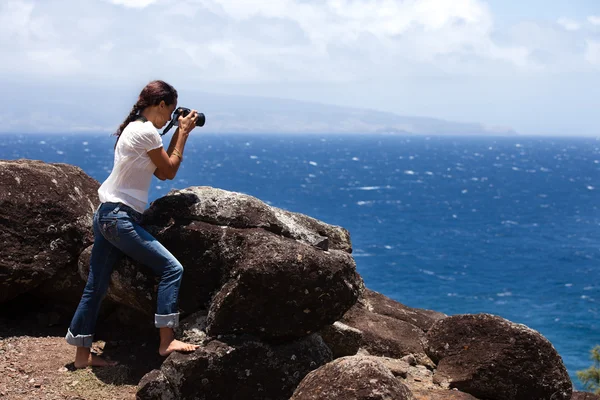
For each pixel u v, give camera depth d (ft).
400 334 25.46
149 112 17.61
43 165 22.56
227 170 505.25
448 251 182.19
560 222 249.96
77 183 22.84
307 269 17.01
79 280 21.57
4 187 20.72
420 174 522.47
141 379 16.70
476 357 19.42
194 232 17.87
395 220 250.16
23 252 20.58
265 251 16.96
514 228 232.73
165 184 367.04
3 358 18.40
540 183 444.96
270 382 17.21
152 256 17.02
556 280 145.59
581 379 48.62
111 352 19.26
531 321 111.34
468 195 354.74
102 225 16.83
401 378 20.67
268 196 328.90
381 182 433.48
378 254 175.63
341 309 17.93
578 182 454.81
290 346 17.76
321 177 465.47
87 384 17.24
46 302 22.17
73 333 17.72
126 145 16.75
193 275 18.04
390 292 132.98
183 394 16.24
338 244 24.77
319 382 14.37
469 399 18.47
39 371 17.75
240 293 16.76
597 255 179.32
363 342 24.36
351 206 294.05
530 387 18.92
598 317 113.29
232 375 16.76
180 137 17.71
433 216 264.31
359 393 13.76
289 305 17.15
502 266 161.89
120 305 20.67
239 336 17.17
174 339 17.25
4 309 21.80
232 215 18.21
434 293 132.36
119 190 16.94
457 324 20.15
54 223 21.18
